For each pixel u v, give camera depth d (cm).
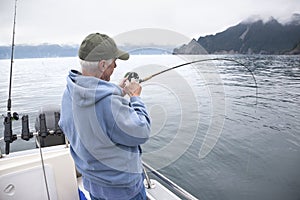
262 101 645
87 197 127
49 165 130
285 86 758
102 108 69
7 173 120
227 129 495
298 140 475
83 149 79
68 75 83
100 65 73
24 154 138
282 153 429
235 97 596
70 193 137
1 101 454
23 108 349
